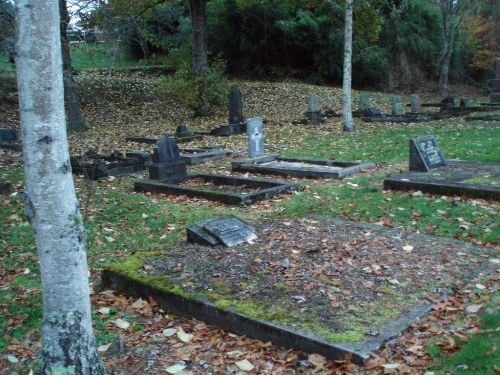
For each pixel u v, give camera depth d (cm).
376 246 575
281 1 3222
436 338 390
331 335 390
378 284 478
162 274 521
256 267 520
